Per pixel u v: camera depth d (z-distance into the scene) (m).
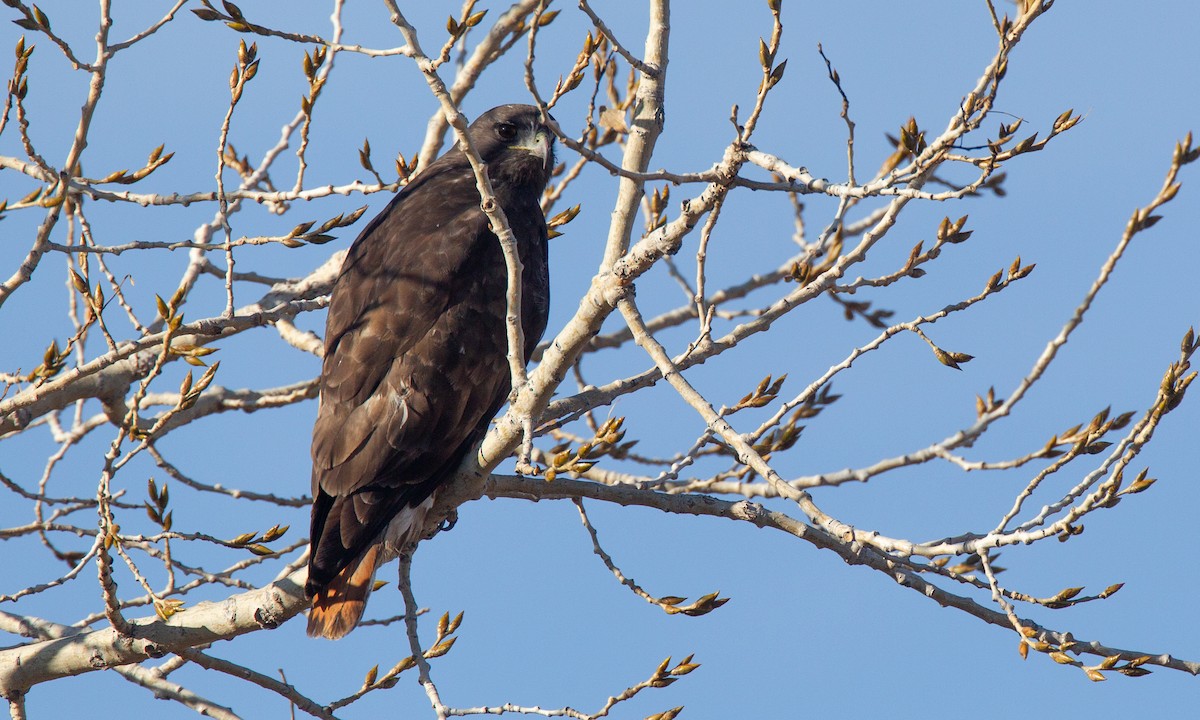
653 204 10.58
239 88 9.82
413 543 10.91
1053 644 8.57
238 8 8.02
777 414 9.54
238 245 9.87
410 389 11.37
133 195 10.35
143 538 9.33
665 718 8.95
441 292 11.86
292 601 10.15
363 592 10.45
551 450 11.24
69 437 13.02
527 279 12.59
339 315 12.05
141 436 8.82
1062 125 7.31
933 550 8.64
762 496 12.92
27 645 10.23
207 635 9.99
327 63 11.58
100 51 8.64
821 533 10.13
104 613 10.48
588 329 9.13
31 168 10.41
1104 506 8.29
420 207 12.77
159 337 9.52
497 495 11.14
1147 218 11.00
